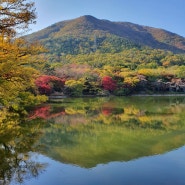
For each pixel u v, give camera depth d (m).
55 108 43.78
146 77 96.69
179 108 45.31
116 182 12.55
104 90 83.00
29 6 15.54
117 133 23.72
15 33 16.47
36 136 21.64
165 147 18.77
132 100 65.88
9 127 24.72
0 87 20.14
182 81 100.00
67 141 20.27
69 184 12.31
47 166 14.57
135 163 15.20
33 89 43.44
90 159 15.90
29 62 20.23
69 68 99.44
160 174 13.52
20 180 12.71
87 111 40.09
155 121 30.67
